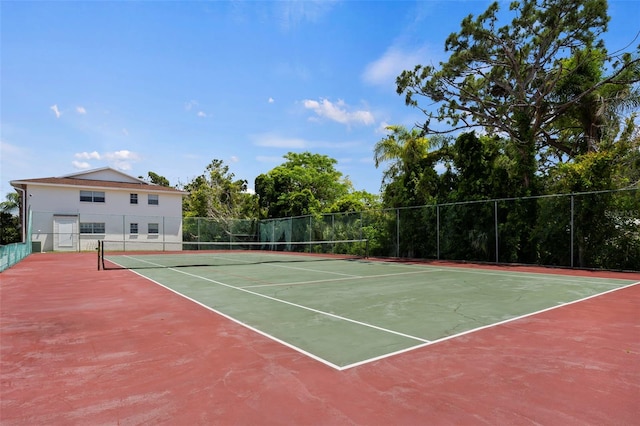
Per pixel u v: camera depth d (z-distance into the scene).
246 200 42.38
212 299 8.86
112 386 3.84
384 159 25.09
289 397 3.54
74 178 33.59
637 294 9.35
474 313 7.17
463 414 3.19
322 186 43.16
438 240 21.06
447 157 23.31
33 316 7.14
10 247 17.45
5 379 4.07
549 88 19.42
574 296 9.07
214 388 3.76
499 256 18.66
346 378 3.99
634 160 17.06
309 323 6.41
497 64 20.58
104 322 6.62
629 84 18.81
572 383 3.83
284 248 33.41
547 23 18.20
